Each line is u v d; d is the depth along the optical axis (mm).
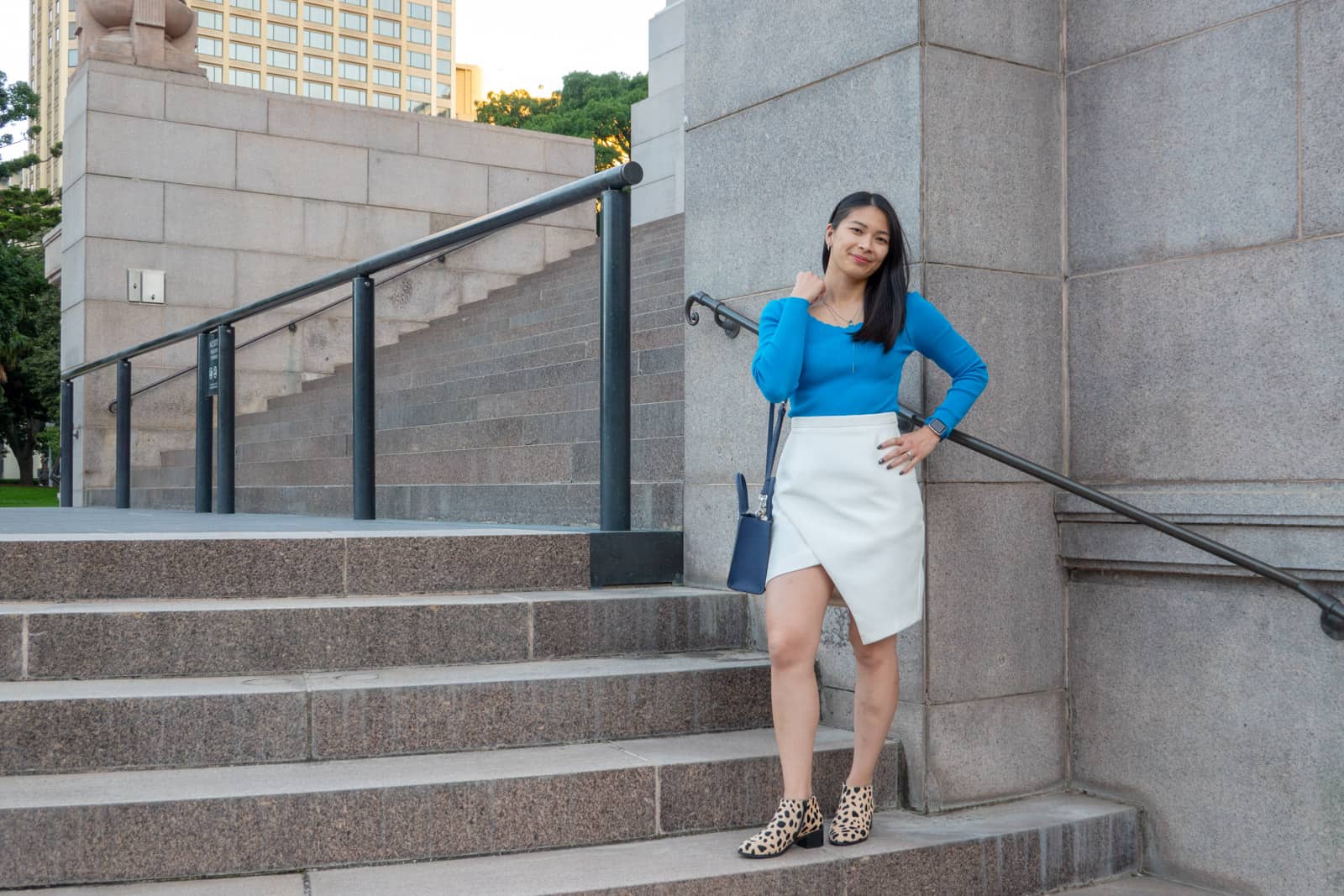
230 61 122000
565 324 9000
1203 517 3578
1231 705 3576
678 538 4562
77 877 2689
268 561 3879
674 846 3119
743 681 3750
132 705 3072
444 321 12164
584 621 3916
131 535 3936
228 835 2789
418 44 134500
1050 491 4031
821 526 3021
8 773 2980
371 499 5973
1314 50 3393
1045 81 4062
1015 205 3951
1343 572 3256
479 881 2775
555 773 3094
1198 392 3686
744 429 4344
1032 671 3943
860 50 3918
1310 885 3365
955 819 3578
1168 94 3787
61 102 118062
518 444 6742
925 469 3680
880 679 3174
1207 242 3668
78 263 11352
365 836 2893
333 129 12289
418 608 3678
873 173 3867
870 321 3027
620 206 4512
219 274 11727
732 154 4484
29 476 42500
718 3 4578
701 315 4598
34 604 3625
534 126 46000
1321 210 3365
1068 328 4082
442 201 12844
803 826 3094
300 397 11422
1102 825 3676
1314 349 3377
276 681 3371
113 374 11250
